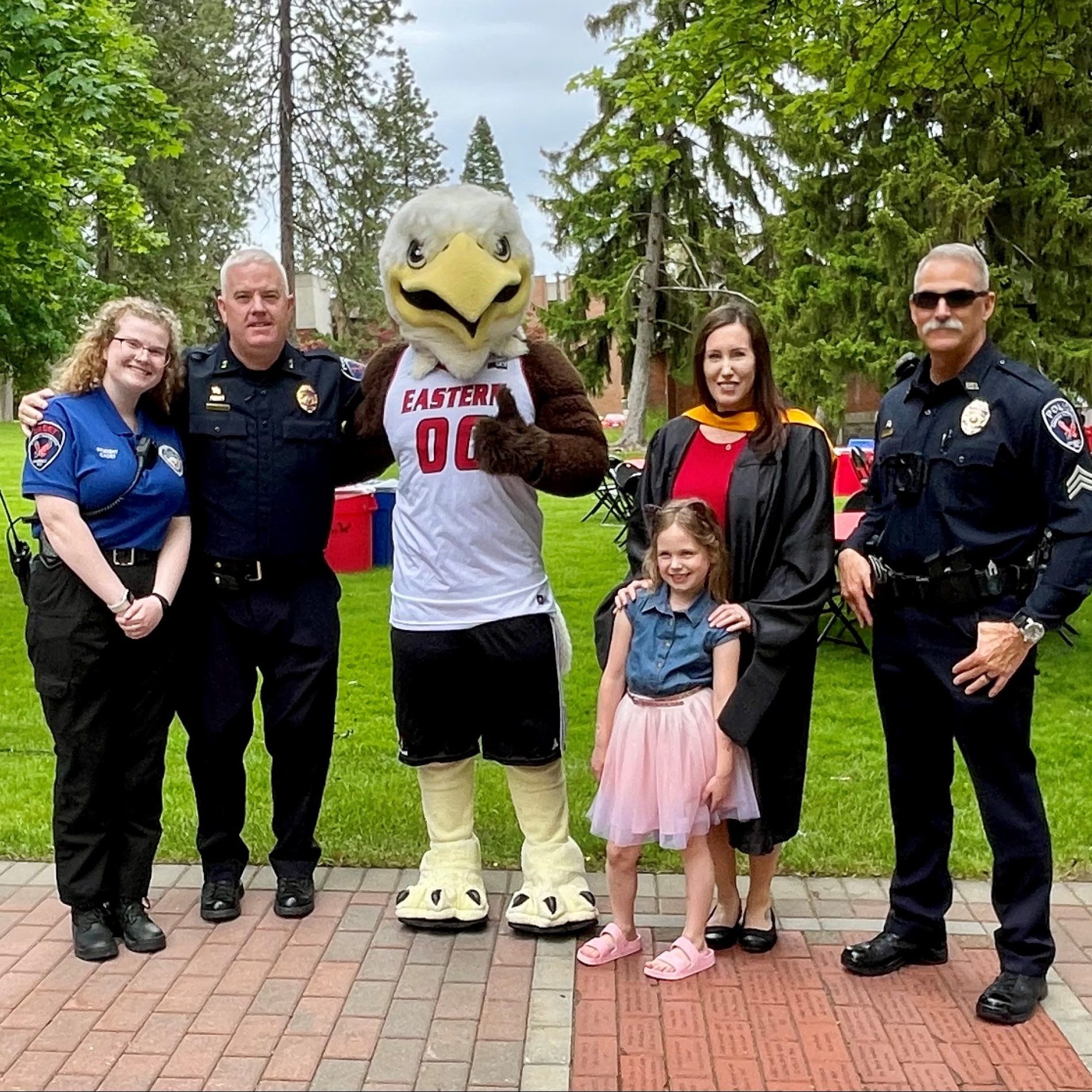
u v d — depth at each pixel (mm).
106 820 3752
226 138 23969
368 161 23344
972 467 3188
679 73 9375
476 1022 3314
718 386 3562
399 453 3836
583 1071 3072
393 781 5352
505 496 3730
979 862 4367
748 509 3504
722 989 3492
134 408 3707
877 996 3453
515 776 3922
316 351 4094
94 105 8680
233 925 3943
